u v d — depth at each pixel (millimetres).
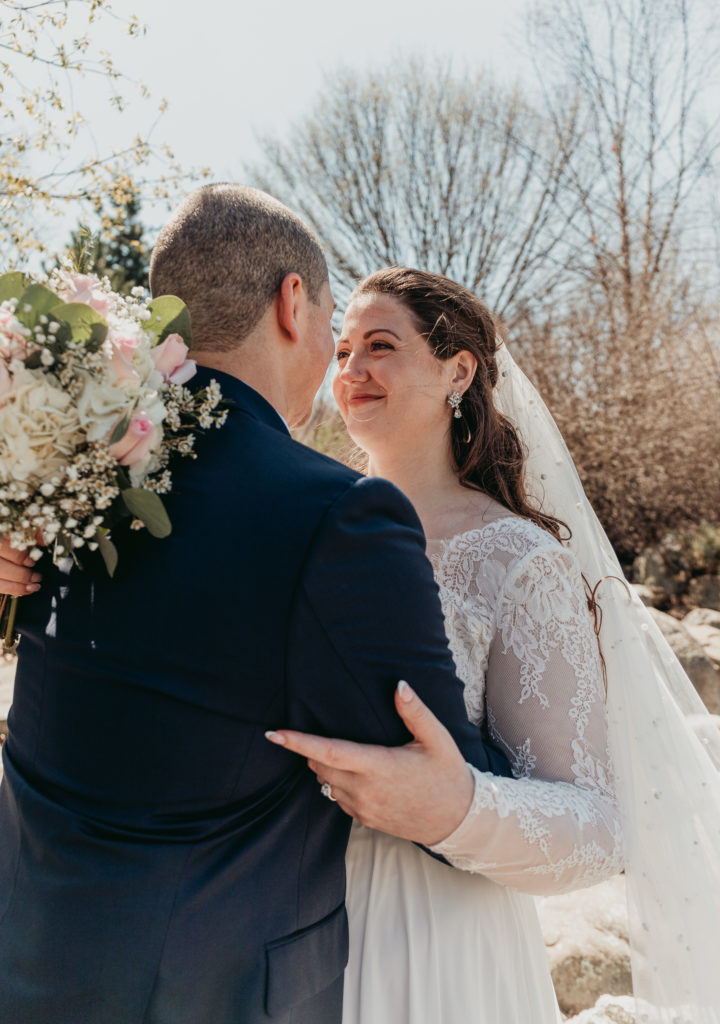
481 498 1637
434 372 1694
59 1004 971
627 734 1600
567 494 1800
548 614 1386
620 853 1324
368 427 1717
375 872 1373
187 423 1172
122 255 12633
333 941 1132
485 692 1435
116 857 991
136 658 1024
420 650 1067
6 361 1012
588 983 2467
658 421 10812
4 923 1066
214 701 999
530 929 1507
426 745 1071
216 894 999
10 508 1022
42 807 1056
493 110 14164
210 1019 983
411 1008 1288
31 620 1172
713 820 1600
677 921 1515
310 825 1107
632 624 1692
